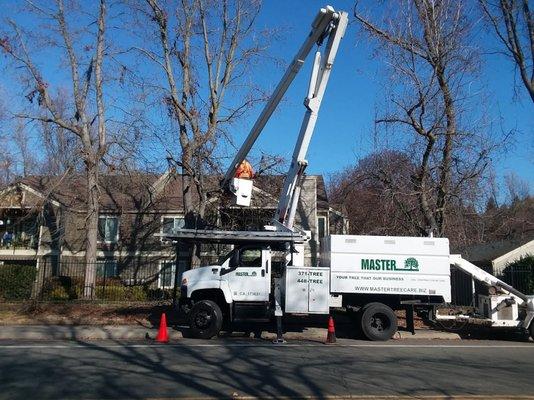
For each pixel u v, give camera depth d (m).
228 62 21.91
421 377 8.55
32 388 7.49
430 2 18.08
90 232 23.22
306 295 13.27
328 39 13.79
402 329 15.38
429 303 13.75
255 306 13.39
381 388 7.70
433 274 13.62
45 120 23.45
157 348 11.50
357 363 9.84
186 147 20.44
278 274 14.42
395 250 13.66
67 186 31.61
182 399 6.95
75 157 25.05
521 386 7.97
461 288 21.81
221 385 7.77
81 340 13.03
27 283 22.52
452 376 8.68
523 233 24.19
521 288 23.03
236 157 16.83
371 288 13.49
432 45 18.02
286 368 9.20
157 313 17.12
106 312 17.45
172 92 21.27
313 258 26.44
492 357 10.94
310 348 11.85
